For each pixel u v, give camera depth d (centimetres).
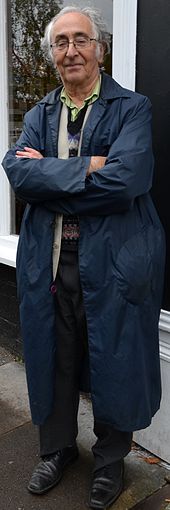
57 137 205
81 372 234
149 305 202
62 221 204
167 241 233
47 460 239
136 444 267
